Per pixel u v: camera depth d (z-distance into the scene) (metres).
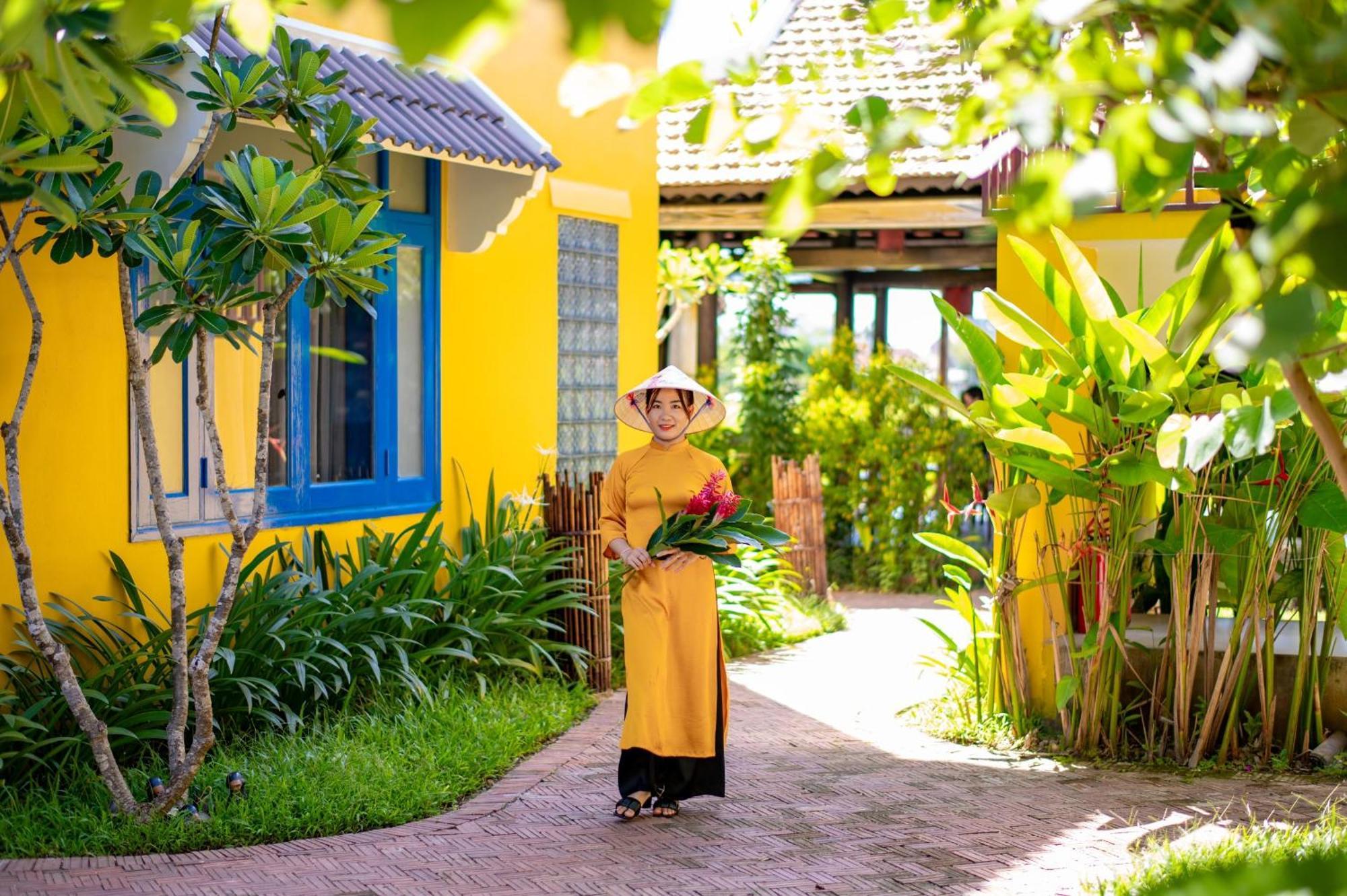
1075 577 7.01
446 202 8.72
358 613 7.06
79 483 6.48
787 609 10.72
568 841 5.31
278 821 5.37
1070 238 7.11
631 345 10.69
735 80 2.41
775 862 5.03
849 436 13.70
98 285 6.55
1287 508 6.32
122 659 6.31
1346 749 6.47
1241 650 6.47
